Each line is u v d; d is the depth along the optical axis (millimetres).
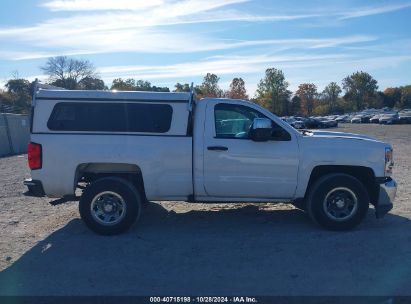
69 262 6582
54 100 7879
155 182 7883
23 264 6523
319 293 5410
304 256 6688
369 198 8148
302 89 136750
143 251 7016
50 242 7539
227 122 7988
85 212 7777
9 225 8695
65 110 7902
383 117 79875
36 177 7824
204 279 5891
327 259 6551
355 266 6270
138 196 7891
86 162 7805
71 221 8898
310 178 8078
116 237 7734
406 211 9406
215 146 7828
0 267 6410
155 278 5953
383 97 157625
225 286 5656
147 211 9555
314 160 7855
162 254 6867
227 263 6449
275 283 5727
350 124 82188
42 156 7789
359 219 7879
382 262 6410
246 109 8031
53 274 6137
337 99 150625
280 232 7906
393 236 7590
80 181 8500
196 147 7852
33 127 7867
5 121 29484
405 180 13305
